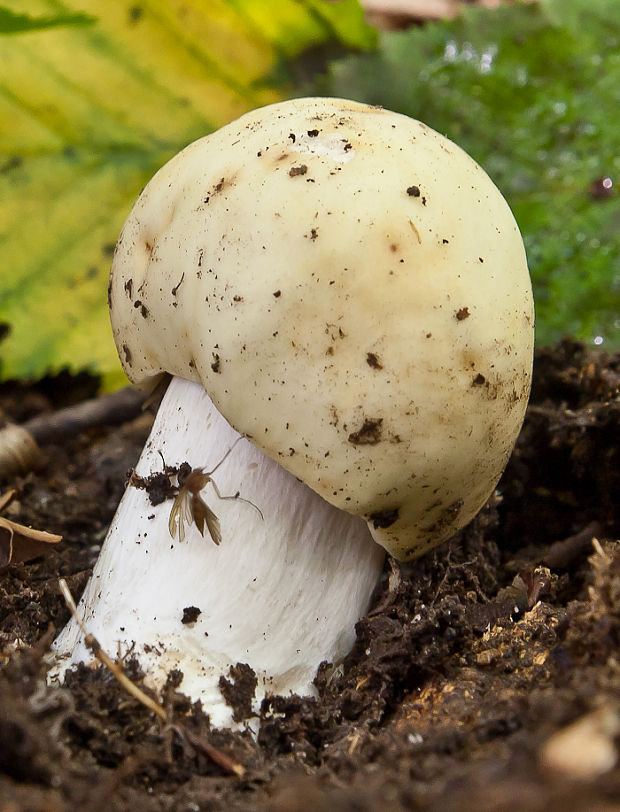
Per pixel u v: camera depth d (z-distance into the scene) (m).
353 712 0.15
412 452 0.14
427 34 0.29
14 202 0.25
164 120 0.26
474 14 0.29
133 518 0.15
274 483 0.15
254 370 0.14
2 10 0.18
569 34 0.29
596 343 0.24
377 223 0.14
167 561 0.15
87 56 0.25
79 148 0.25
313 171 0.14
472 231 0.14
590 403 0.19
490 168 0.28
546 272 0.25
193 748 0.14
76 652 0.15
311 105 0.15
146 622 0.15
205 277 0.14
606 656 0.13
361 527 0.16
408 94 0.28
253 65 0.27
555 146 0.28
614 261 0.25
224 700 0.14
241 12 0.26
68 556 0.18
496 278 0.14
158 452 0.15
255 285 0.14
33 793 0.12
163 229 0.15
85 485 0.21
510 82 0.29
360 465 0.14
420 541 0.15
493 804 0.11
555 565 0.18
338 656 0.15
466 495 0.15
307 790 0.12
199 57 0.26
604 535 0.18
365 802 0.11
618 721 0.11
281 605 0.15
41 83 0.25
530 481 0.19
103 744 0.13
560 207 0.26
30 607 0.16
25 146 0.25
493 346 0.14
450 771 0.12
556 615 0.15
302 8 0.26
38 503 0.20
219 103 0.26
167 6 0.25
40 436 0.22
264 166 0.14
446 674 0.15
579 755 0.11
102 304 0.25
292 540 0.15
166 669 0.14
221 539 0.15
